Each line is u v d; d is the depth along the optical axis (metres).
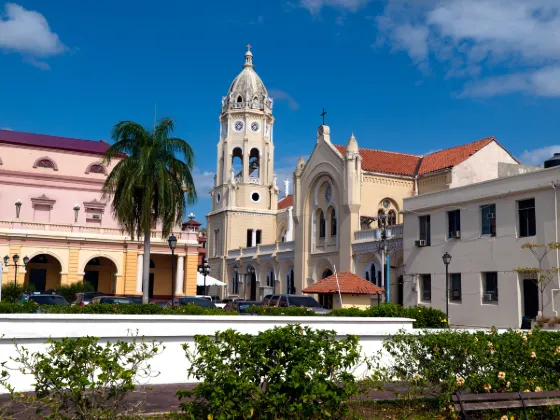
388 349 11.38
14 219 45.56
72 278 44.84
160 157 28.05
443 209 32.69
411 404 10.91
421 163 46.72
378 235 39.69
